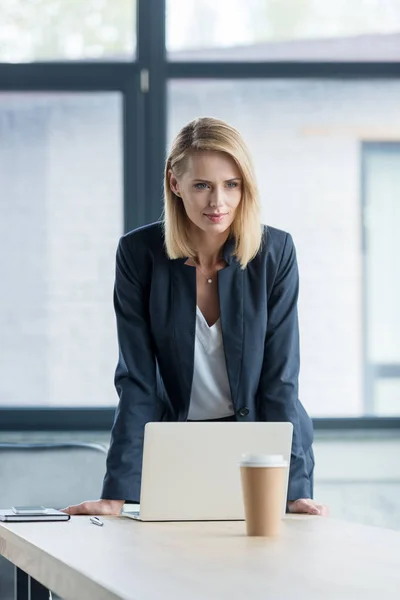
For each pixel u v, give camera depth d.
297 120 5.19
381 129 5.21
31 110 5.15
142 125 5.15
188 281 2.78
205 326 2.77
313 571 1.61
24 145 5.15
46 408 5.05
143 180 5.14
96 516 2.52
